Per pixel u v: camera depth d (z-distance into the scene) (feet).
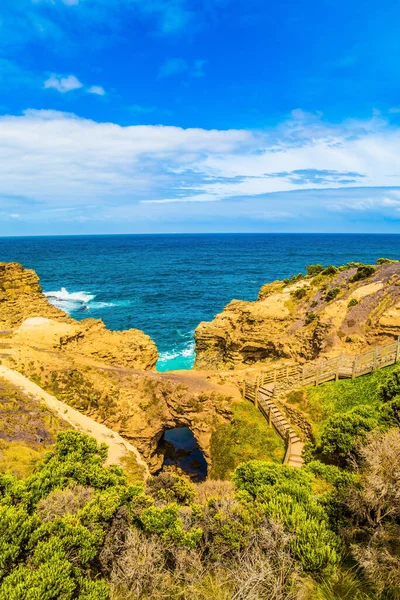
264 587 38.29
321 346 135.74
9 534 37.73
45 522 42.68
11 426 77.25
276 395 107.86
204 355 180.96
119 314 288.10
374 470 48.42
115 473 58.80
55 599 34.35
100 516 44.83
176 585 40.11
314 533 42.83
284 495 50.31
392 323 121.19
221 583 40.14
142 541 43.34
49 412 89.71
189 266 607.78
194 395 111.96
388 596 39.11
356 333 130.52
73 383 110.22
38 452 71.82
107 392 113.29
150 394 116.67
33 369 110.22
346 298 147.54
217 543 44.06
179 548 43.01
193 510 48.49
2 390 89.81
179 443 132.67
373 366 101.04
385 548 40.98
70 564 37.06
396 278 144.15
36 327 144.46
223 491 59.16
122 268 574.97
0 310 179.52
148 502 49.06
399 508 44.34
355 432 71.77
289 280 208.23
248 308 172.96
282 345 152.76
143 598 38.73
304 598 38.83
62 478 53.16
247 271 545.85
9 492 45.55
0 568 35.70
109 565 42.52
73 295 359.46
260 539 43.37
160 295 363.35
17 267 197.36
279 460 93.40
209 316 287.07
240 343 165.99
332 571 40.50
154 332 244.22
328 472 66.28
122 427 110.01
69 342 140.36
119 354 142.51
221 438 104.78
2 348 119.03
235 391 115.24
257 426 102.47
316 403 98.89
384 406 75.05
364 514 47.67
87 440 62.49
